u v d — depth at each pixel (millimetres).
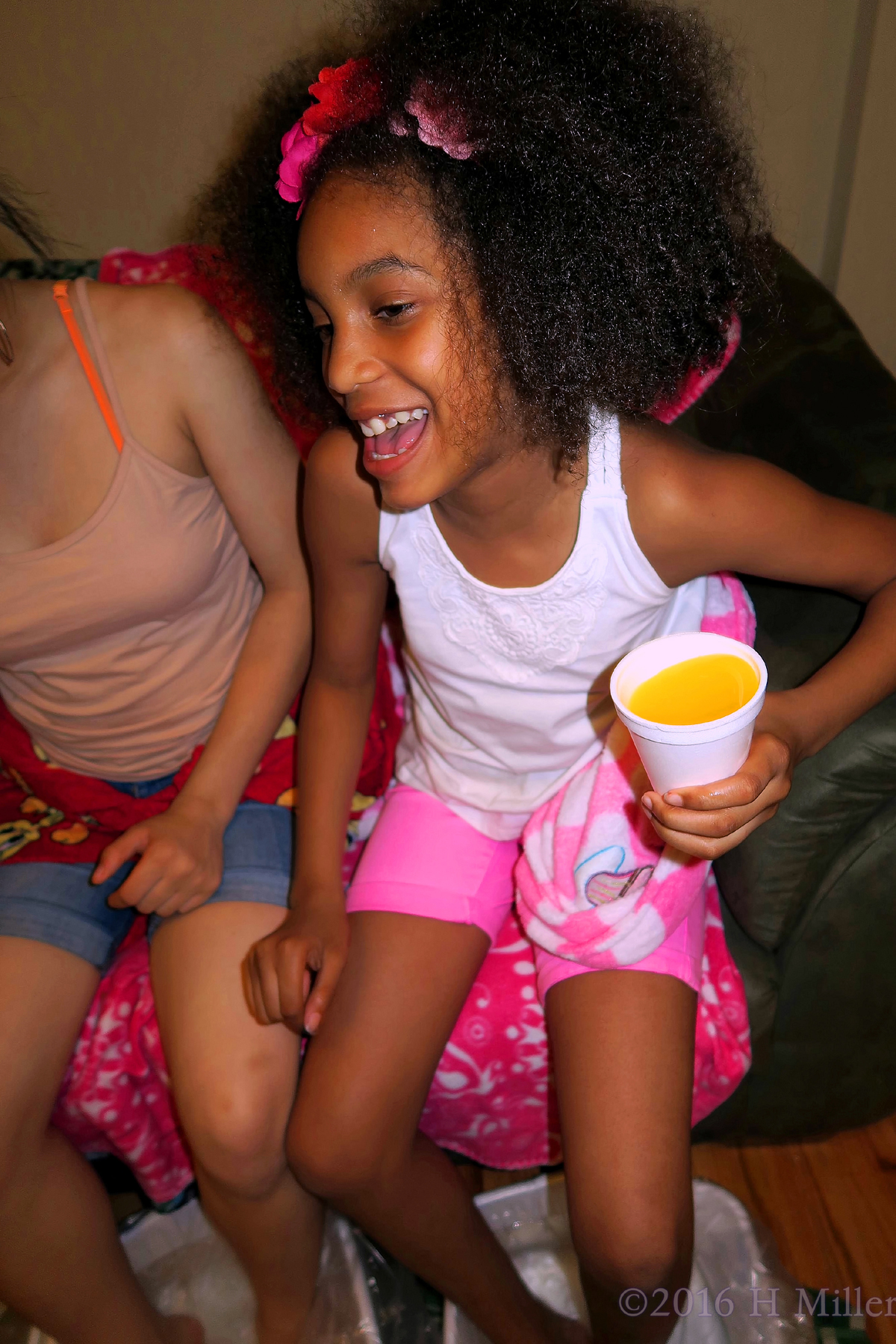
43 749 1170
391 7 813
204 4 1589
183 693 1118
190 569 1033
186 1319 1073
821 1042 1116
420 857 1052
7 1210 929
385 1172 914
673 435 898
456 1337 1021
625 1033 884
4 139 1717
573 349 768
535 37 732
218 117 1686
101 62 1646
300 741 1119
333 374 771
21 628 1003
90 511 994
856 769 962
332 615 1060
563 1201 1140
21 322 953
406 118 726
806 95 1673
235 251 971
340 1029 952
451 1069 1050
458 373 754
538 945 967
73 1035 1013
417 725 1106
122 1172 1219
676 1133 854
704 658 724
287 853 1101
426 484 799
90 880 1055
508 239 731
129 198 1775
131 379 973
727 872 1079
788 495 879
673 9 797
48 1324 995
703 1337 1012
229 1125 915
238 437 1015
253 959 964
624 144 738
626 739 958
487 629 952
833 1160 1210
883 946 1049
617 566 884
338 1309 1062
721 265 823
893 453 1129
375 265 733
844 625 1048
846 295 1797
